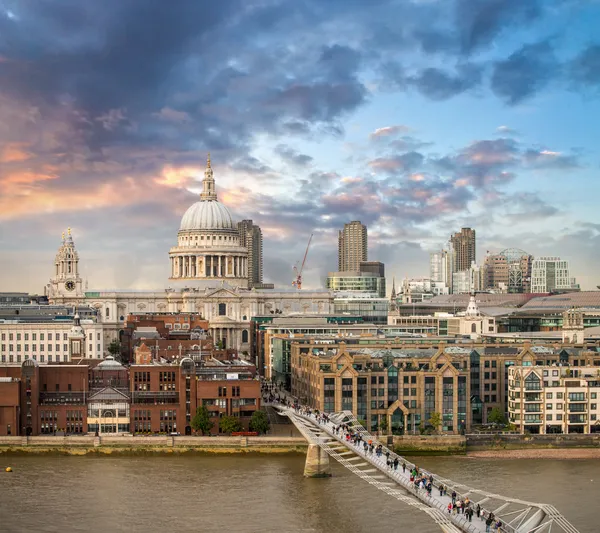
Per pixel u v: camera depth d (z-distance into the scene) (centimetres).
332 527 18575
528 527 16688
